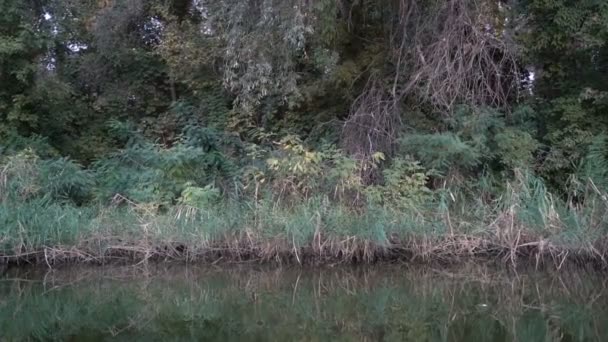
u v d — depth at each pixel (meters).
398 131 11.41
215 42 13.23
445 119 11.16
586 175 9.98
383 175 10.73
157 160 11.05
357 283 9.01
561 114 11.63
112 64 15.41
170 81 15.15
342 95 12.68
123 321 7.42
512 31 11.50
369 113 11.65
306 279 9.23
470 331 6.87
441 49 11.02
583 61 11.83
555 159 11.21
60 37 13.32
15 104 12.59
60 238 9.28
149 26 15.89
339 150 10.63
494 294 8.35
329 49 11.78
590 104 11.52
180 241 9.42
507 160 10.91
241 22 10.81
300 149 10.27
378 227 9.16
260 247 9.40
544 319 7.25
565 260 9.09
